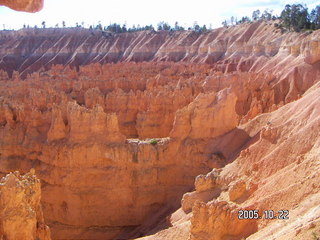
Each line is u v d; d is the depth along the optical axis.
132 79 95.00
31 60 194.88
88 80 92.06
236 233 28.33
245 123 49.81
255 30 158.12
